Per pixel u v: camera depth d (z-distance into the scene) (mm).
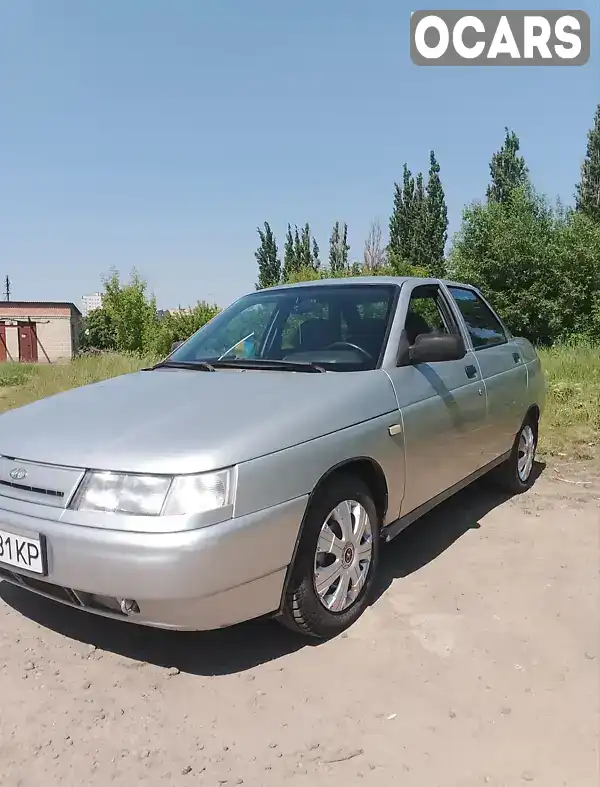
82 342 47969
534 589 3543
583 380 10805
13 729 2451
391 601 3404
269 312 4250
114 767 2252
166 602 2449
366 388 3322
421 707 2551
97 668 2836
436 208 42562
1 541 2746
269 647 2996
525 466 5402
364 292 4121
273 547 2658
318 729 2434
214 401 3086
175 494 2490
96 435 2805
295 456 2771
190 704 2588
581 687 2672
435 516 4770
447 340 3568
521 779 2178
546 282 23406
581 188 40656
